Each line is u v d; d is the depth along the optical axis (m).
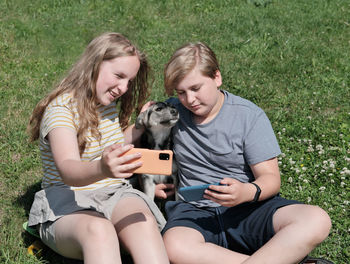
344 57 6.94
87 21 8.34
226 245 3.05
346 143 4.67
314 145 4.73
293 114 5.34
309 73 6.43
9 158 4.43
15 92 5.67
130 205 2.92
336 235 3.38
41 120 3.18
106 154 2.45
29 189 4.04
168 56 6.98
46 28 7.86
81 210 2.91
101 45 3.06
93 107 3.14
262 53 7.10
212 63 3.11
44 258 3.25
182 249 2.77
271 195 3.02
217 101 3.24
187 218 3.05
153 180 4.14
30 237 3.43
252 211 3.04
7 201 3.85
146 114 3.76
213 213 3.14
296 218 2.73
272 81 6.18
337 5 9.44
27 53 6.93
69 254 2.91
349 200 3.81
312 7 9.32
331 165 4.21
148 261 2.61
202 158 3.30
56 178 3.16
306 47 7.31
